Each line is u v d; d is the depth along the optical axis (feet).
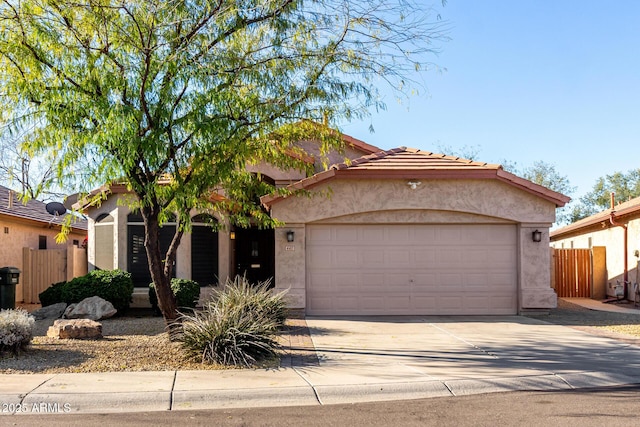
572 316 50.11
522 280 49.62
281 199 49.11
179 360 30.35
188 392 24.29
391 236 50.24
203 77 31.91
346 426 20.68
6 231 61.87
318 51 34.19
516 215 49.65
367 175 48.47
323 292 49.80
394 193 49.42
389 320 47.11
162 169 33.22
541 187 49.11
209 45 32.94
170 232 54.08
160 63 31.94
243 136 33.55
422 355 32.60
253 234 63.67
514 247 50.47
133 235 54.34
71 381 26.13
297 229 49.29
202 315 33.94
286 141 35.78
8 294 49.44
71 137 30.71
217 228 42.37
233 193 37.78
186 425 20.86
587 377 27.66
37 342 35.58
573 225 83.56
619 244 66.54
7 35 31.73
